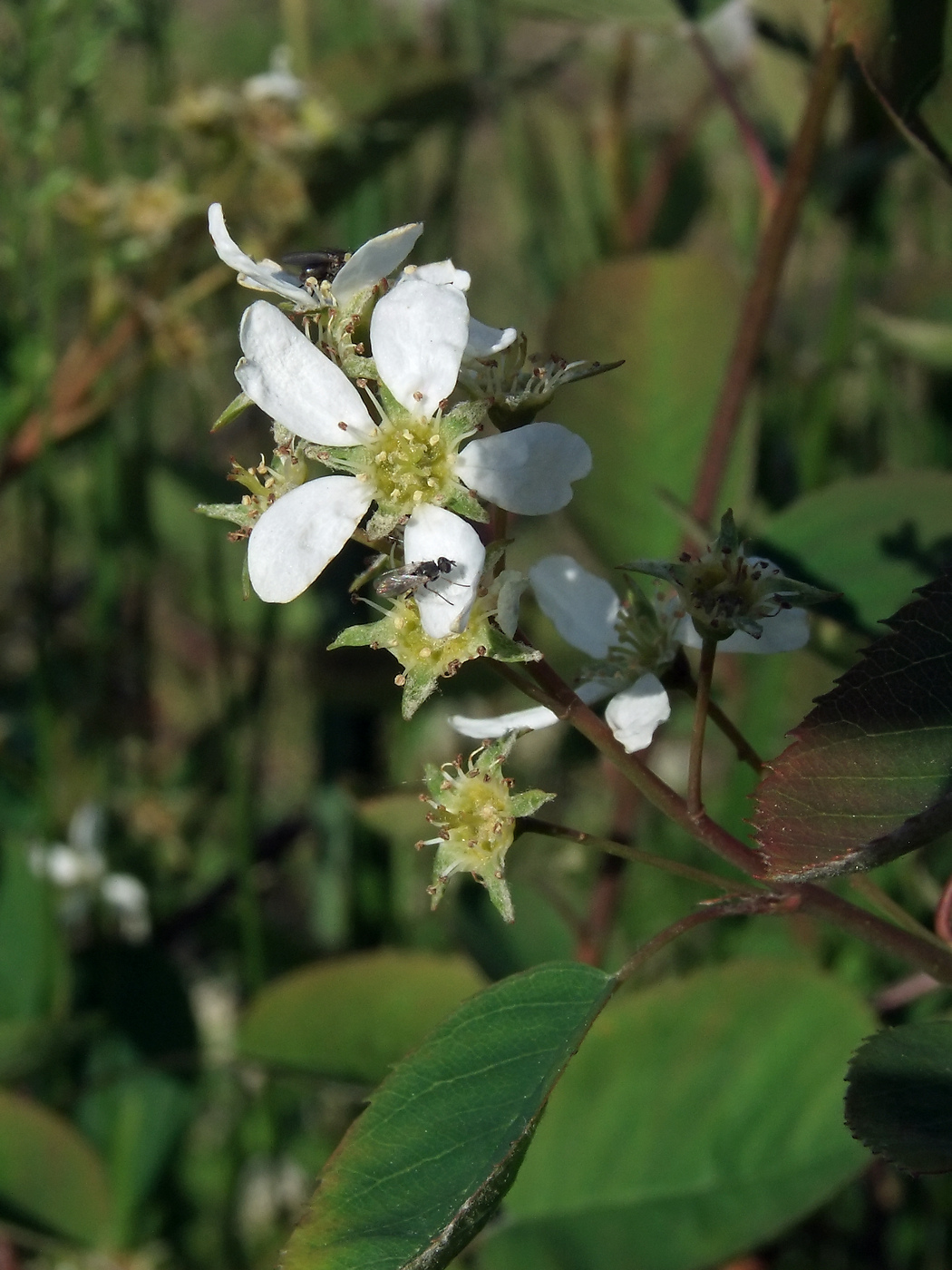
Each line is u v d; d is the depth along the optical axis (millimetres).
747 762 181
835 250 385
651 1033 222
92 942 294
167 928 308
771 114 348
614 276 257
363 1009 241
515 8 267
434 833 246
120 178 286
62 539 349
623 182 349
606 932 253
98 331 289
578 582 188
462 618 162
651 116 381
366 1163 160
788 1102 220
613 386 260
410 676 166
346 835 302
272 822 365
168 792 331
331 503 167
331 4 368
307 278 178
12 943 282
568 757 322
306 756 392
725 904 169
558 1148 224
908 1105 161
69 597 345
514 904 267
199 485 333
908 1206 258
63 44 253
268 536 166
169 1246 271
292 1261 156
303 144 287
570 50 332
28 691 337
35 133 249
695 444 259
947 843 265
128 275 301
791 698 265
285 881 378
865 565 223
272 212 294
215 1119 308
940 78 197
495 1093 162
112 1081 277
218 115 283
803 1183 217
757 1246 216
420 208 344
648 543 258
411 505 166
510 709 302
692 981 221
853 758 168
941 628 169
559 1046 164
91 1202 252
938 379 315
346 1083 241
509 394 174
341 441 168
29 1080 281
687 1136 222
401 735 304
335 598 317
